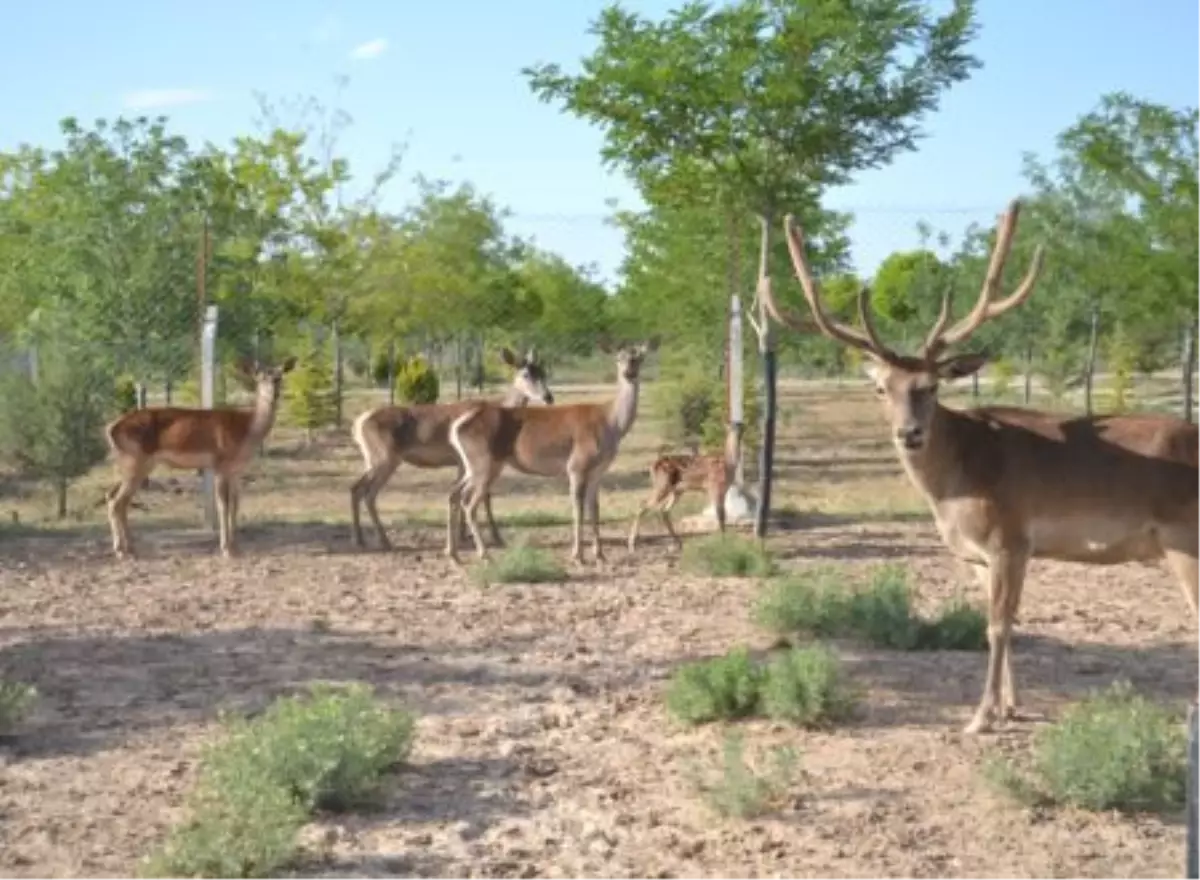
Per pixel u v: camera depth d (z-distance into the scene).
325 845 6.04
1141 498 7.36
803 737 7.50
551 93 15.19
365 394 43.28
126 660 9.51
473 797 6.68
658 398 27.62
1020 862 5.79
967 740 7.39
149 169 21.98
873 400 44.81
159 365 21.22
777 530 15.76
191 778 6.97
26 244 25.94
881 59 14.79
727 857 5.90
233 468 14.48
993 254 7.74
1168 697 8.27
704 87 14.56
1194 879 4.18
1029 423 7.58
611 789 6.76
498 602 11.58
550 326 42.16
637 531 15.23
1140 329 27.97
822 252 22.95
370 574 13.22
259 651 9.77
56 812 6.50
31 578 12.94
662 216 23.72
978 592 11.81
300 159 30.91
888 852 5.90
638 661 9.38
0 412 17.70
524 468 14.06
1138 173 21.75
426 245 34.75
